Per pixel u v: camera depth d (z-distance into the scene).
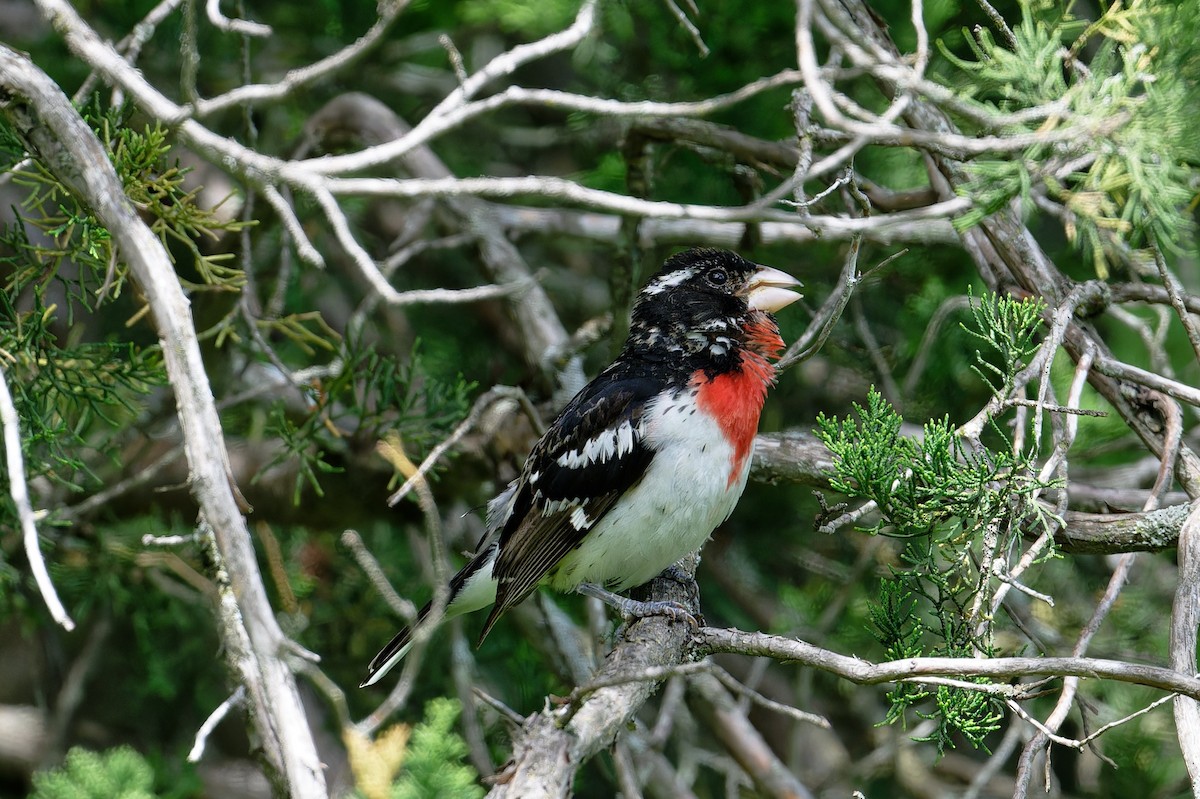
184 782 10.13
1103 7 7.00
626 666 6.92
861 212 8.52
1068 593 11.03
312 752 4.50
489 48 13.59
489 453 10.74
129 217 5.83
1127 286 8.02
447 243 11.62
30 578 10.70
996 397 6.84
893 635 6.87
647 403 8.45
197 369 5.18
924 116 8.10
